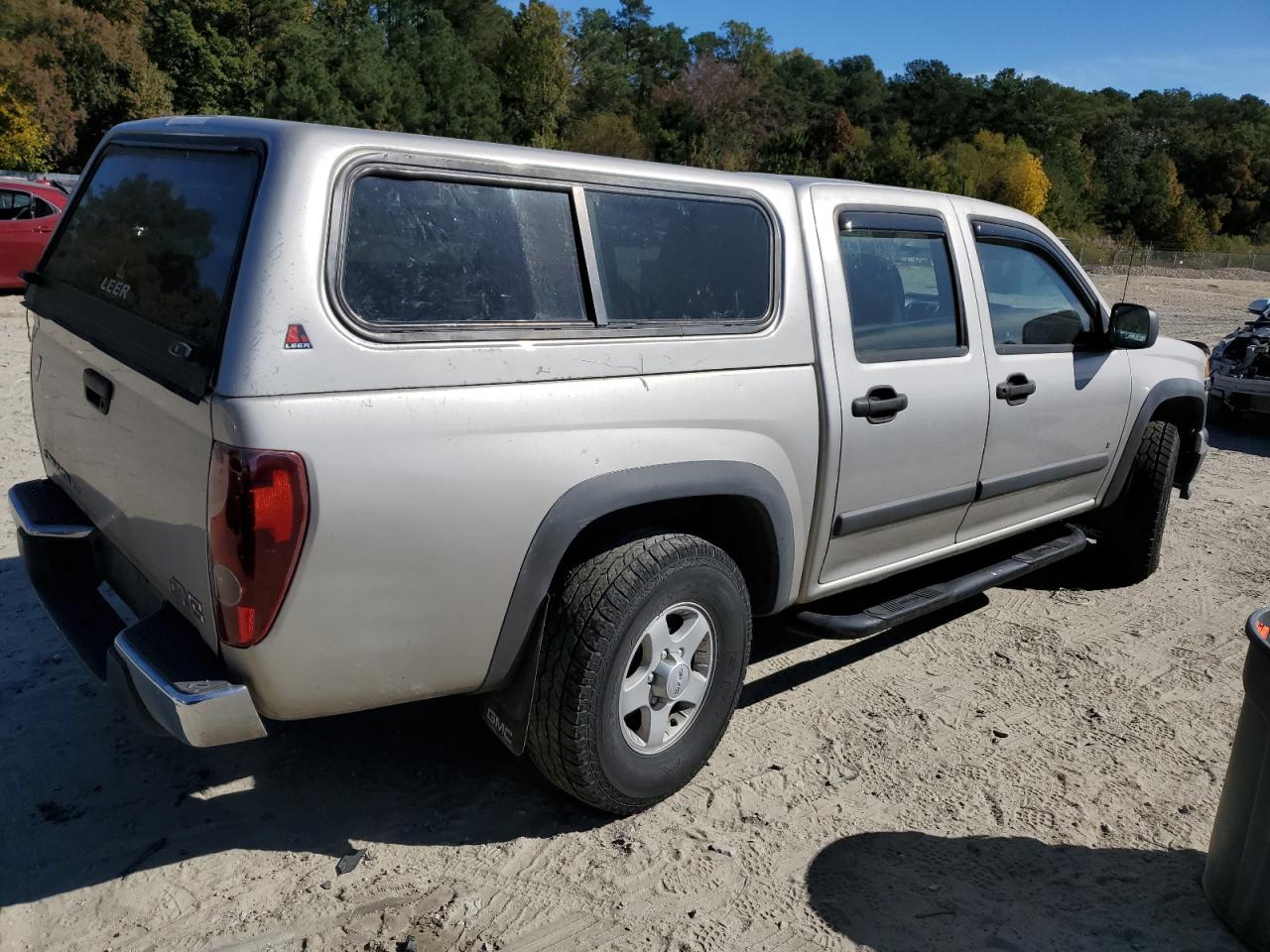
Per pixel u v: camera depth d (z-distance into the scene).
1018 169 74.06
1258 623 2.66
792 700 3.95
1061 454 4.54
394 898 2.70
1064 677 4.28
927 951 2.62
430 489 2.46
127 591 3.00
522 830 3.02
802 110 118.62
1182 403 5.32
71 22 41.72
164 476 2.53
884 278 3.70
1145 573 5.38
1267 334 9.78
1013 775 3.49
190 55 53.28
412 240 2.50
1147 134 118.69
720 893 2.79
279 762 3.30
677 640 3.04
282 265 2.29
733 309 3.19
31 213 13.68
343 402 2.34
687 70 91.94
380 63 67.12
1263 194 111.25
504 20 92.00
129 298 2.81
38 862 2.76
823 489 3.45
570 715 2.78
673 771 3.12
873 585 4.29
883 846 3.05
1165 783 3.49
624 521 3.03
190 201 2.65
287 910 2.63
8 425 6.98
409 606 2.52
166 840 2.89
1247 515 7.00
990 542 4.40
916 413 3.71
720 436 3.07
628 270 2.93
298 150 2.36
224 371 2.25
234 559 2.28
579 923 2.65
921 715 3.88
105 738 3.36
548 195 2.76
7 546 4.85
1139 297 28.75
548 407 2.66
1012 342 4.27
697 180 3.13
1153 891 2.90
